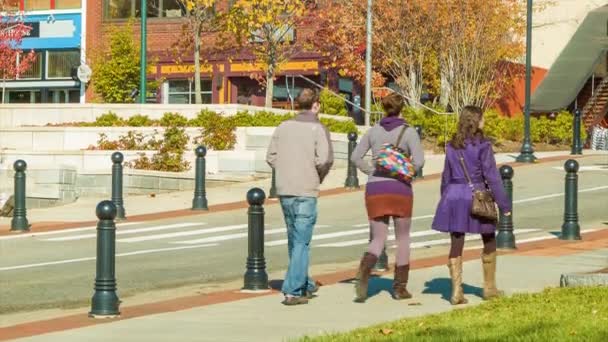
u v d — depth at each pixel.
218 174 61.84
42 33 109.75
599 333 18.86
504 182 35.53
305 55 96.88
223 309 24.33
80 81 104.25
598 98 99.38
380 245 24.86
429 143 79.94
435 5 85.88
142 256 35.47
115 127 65.44
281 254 36.12
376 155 24.75
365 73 89.75
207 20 90.38
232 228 43.81
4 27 101.88
